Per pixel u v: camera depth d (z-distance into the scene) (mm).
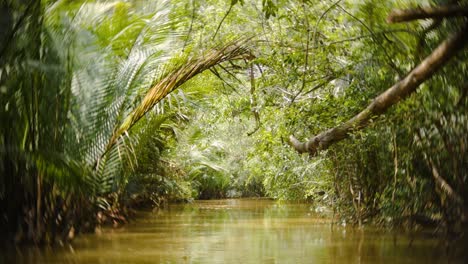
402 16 4961
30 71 6871
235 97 12078
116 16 9148
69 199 9555
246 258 7426
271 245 8766
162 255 7820
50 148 7996
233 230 11312
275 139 10766
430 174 9508
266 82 9609
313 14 8305
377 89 9078
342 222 11992
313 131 10258
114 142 10773
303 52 8680
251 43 9820
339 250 8102
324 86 9562
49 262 7254
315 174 12898
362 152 10758
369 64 8867
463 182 8688
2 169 7859
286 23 8945
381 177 10688
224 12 9070
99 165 11000
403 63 8078
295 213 16094
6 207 8531
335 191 12242
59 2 7355
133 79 10008
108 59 9594
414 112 8438
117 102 9906
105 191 11906
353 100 9180
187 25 9523
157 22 9555
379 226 11125
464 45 5520
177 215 16109
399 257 7375
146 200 19359
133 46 10023
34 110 7348
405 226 10500
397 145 9594
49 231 9055
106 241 9617
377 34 7691
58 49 7691
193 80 12508
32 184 8633
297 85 9883
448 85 7762
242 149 26719
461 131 8250
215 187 29297
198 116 16391
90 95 9336
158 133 16562
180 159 21688
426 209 9883
